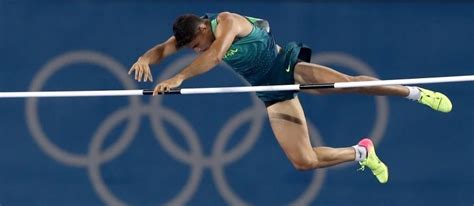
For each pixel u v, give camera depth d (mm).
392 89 27250
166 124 33875
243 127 33875
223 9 33562
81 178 33719
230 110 33906
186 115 33906
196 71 24734
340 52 33781
